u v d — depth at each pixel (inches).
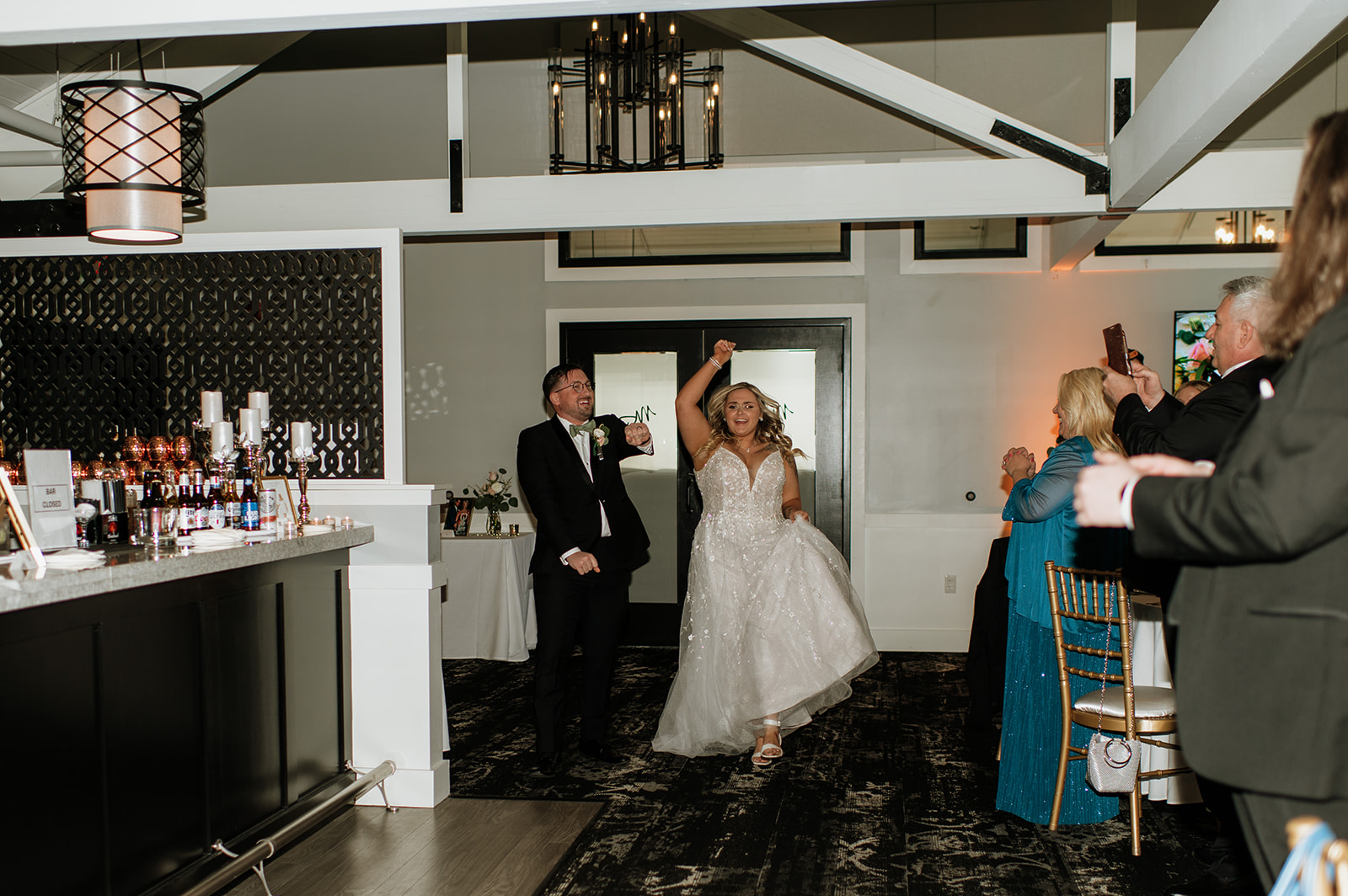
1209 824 120.0
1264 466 42.3
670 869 107.3
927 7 238.1
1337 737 43.3
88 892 79.3
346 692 126.4
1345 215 45.7
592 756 149.5
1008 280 238.4
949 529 239.0
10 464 127.0
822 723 172.1
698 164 174.1
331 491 129.3
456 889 101.9
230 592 99.7
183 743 91.8
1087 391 118.2
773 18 170.2
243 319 133.7
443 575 133.0
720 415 159.2
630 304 248.5
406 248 254.2
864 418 242.2
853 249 242.5
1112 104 158.1
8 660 71.5
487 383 251.8
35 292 135.8
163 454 114.8
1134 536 47.8
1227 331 94.0
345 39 252.1
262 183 253.4
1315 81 217.9
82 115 107.5
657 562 249.1
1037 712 122.3
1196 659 47.9
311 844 114.7
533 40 247.6
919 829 119.3
